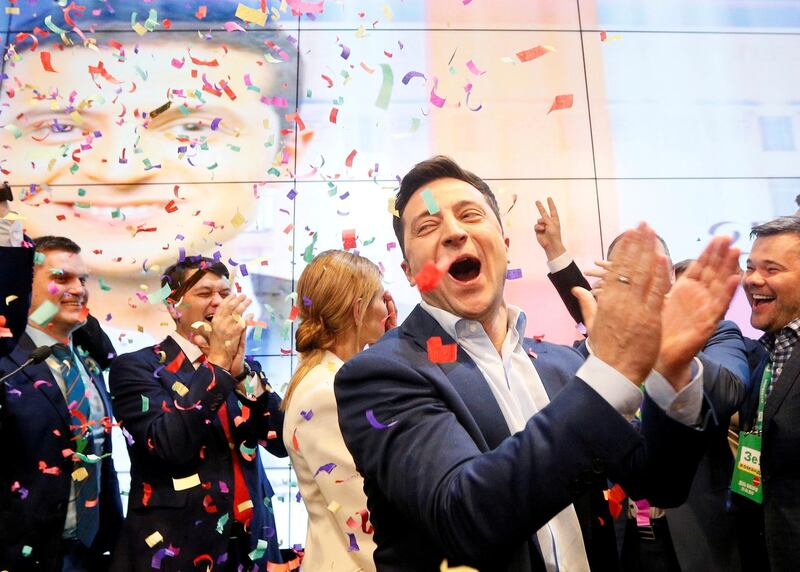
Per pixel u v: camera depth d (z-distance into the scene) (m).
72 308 1.93
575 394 0.58
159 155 2.83
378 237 2.79
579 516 0.81
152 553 1.64
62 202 2.74
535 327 2.71
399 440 0.68
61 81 2.88
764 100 3.07
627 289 0.60
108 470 1.98
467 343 0.84
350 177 2.85
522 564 0.67
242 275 2.49
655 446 0.71
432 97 1.85
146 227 2.75
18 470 1.68
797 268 1.58
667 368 0.65
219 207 2.79
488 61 3.03
